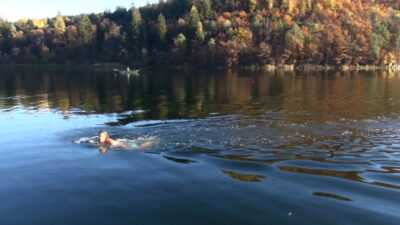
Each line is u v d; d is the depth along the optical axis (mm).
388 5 100312
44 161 7898
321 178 6531
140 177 6723
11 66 89188
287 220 4922
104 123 12766
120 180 6586
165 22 92688
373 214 5078
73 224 4945
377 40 70375
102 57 94000
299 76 44562
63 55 95688
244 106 17109
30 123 12828
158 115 14539
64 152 8625
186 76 46938
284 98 20594
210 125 11906
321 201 5520
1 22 102125
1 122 13055
